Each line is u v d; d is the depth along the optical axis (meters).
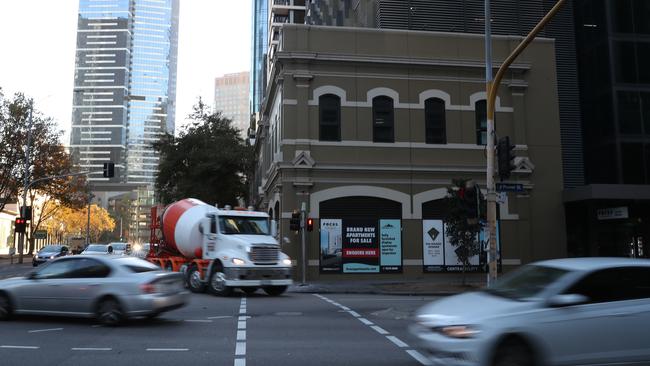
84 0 143.75
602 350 6.55
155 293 11.45
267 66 92.44
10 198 53.28
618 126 28.62
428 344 6.81
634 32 29.73
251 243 18.20
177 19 162.88
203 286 19.14
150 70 153.50
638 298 6.80
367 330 11.21
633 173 28.45
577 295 6.62
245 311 14.22
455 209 22.64
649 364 6.63
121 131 142.12
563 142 30.17
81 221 88.94
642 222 29.73
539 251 27.70
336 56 26.72
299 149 26.12
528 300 6.72
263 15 118.44
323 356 8.64
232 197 41.03
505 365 6.36
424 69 27.64
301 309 14.80
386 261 26.42
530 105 28.66
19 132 48.03
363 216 26.55
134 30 150.62
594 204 28.62
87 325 11.57
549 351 6.45
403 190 26.92
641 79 29.39
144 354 8.72
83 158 138.25
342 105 26.83
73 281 11.73
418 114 27.41
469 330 6.46
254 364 8.08
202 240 19.91
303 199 26.05
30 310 11.96
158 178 42.19
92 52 143.12
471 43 28.17
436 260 26.75
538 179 28.19
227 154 39.38
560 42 31.00
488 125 16.11
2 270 35.81
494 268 15.74
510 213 27.73
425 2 29.97
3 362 8.10
